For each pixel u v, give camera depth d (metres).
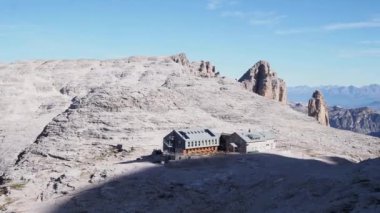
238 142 128.25
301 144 164.50
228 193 90.56
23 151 160.88
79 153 143.62
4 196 99.88
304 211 66.62
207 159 117.62
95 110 179.50
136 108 182.38
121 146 146.00
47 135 167.38
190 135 125.00
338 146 173.88
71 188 101.25
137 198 90.69
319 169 100.94
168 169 110.50
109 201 90.12
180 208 85.38
